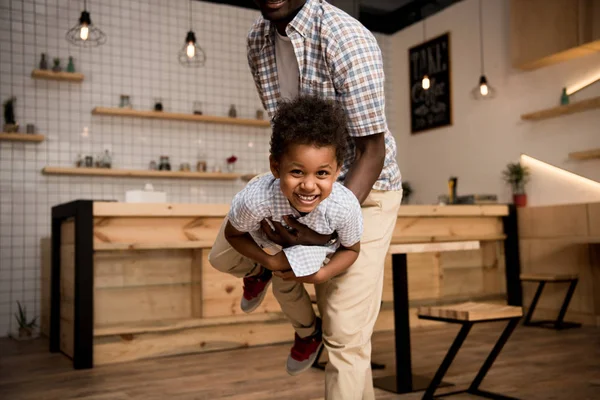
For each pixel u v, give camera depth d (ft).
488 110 19.08
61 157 17.38
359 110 4.70
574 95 16.28
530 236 16.71
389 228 5.41
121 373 10.43
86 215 11.07
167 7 19.29
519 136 17.94
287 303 5.34
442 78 20.95
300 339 5.66
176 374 10.27
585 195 15.90
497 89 18.76
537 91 17.39
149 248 11.74
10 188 16.66
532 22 16.97
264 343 13.01
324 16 4.87
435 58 21.27
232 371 10.44
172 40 19.31
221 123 20.01
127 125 18.43
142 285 12.26
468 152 19.86
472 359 11.11
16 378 10.25
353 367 5.01
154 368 10.79
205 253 12.42
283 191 3.88
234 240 4.43
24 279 16.67
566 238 15.62
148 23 18.93
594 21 15.46
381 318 14.66
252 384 9.46
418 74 22.08
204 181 19.58
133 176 18.37
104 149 18.01
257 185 4.23
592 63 15.79
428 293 15.83
